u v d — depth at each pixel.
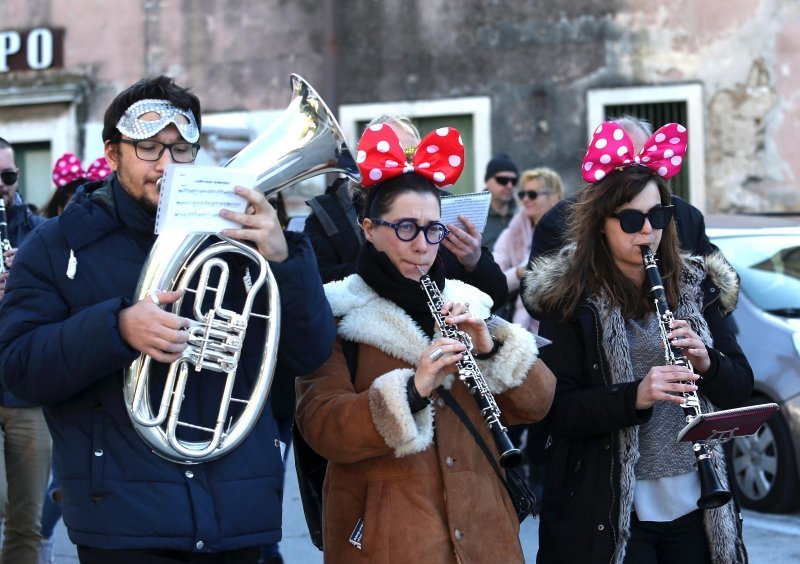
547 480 3.62
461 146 3.23
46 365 2.93
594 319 3.55
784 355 6.45
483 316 3.33
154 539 2.97
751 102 12.55
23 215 5.43
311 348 3.15
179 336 2.88
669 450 3.49
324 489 3.30
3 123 14.88
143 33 14.41
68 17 14.64
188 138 3.15
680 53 12.74
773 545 5.81
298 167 3.14
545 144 13.16
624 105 12.97
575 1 13.02
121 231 3.17
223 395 3.03
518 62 13.23
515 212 8.42
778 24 12.45
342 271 4.21
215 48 14.16
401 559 3.05
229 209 2.93
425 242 3.20
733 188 12.62
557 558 3.54
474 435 3.19
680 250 3.76
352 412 3.06
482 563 3.07
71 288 3.10
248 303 3.02
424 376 3.01
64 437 3.08
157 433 2.96
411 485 3.11
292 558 5.88
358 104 13.74
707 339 3.59
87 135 14.62
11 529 4.90
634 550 3.45
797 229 7.21
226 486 3.07
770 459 6.44
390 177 3.24
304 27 13.86
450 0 13.41
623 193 3.50
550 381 3.31
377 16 13.66
